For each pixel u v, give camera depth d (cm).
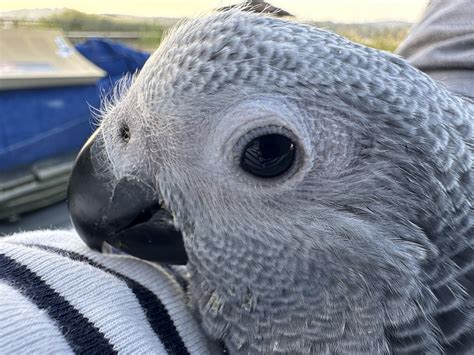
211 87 7
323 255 7
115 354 6
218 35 7
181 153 7
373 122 7
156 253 8
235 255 8
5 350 5
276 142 7
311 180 7
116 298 7
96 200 8
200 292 8
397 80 7
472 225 7
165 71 7
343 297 7
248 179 7
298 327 8
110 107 9
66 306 6
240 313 8
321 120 7
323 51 7
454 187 7
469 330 7
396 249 7
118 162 8
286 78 7
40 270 7
